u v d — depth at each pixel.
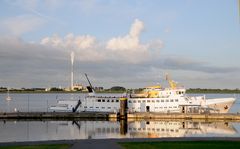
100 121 106.50
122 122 103.56
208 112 112.00
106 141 45.56
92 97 122.75
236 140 46.12
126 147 40.62
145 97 119.50
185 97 116.38
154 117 109.44
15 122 103.75
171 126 93.06
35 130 86.00
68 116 113.31
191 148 39.84
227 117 105.38
